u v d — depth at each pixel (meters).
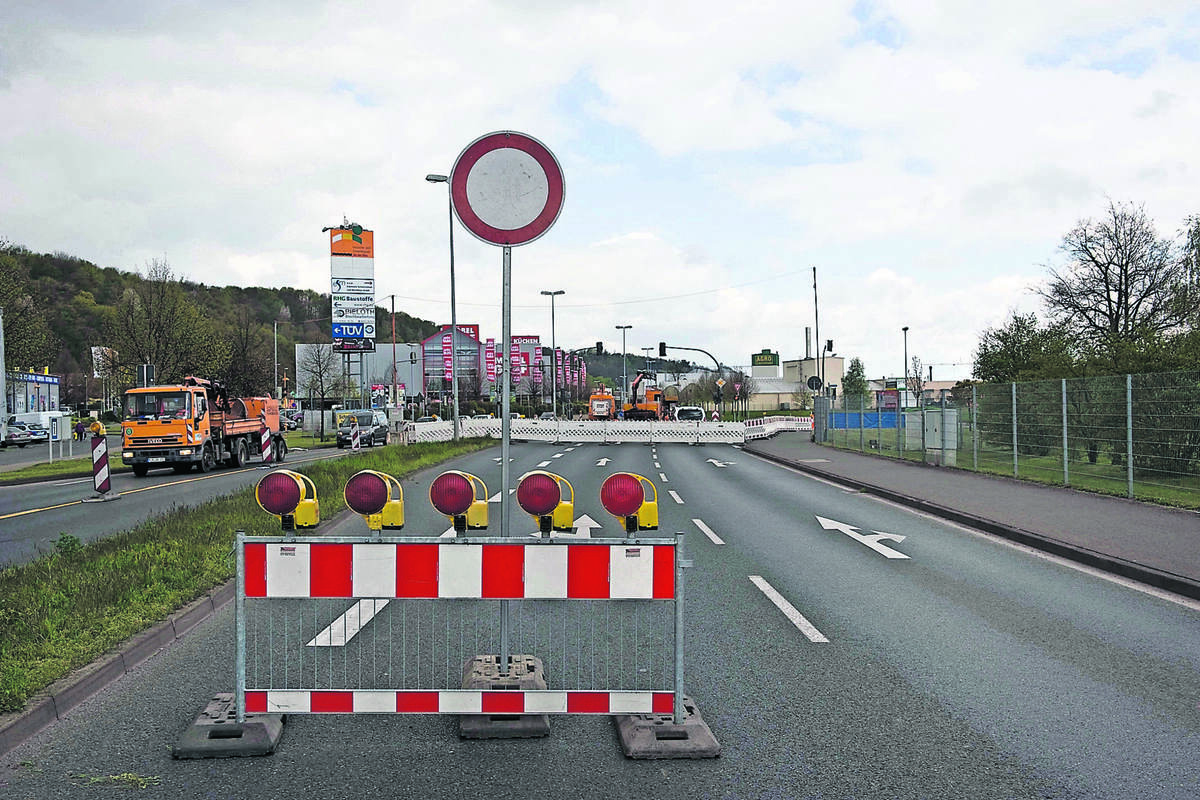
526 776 4.10
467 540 4.60
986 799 3.83
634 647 6.28
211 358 53.31
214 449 28.22
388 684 5.34
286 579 4.58
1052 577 9.08
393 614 7.32
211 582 8.06
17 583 7.73
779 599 8.00
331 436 61.06
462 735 4.60
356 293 48.78
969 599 8.01
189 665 5.91
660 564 4.61
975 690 5.36
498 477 22.44
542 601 7.89
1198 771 4.14
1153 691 5.34
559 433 45.38
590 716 5.01
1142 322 26.11
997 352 31.53
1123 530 11.45
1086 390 16.34
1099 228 28.70
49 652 5.66
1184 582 8.21
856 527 12.98
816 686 5.44
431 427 40.38
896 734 4.62
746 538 11.85
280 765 4.24
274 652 6.16
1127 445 14.88
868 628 6.92
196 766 4.23
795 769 4.17
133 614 6.75
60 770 4.18
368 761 4.29
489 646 6.27
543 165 5.47
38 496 19.56
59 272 98.81
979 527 12.74
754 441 43.16
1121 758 4.29
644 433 45.09
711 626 6.98
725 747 4.45
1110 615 7.38
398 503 5.55
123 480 24.77
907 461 26.97
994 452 20.97
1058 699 5.19
